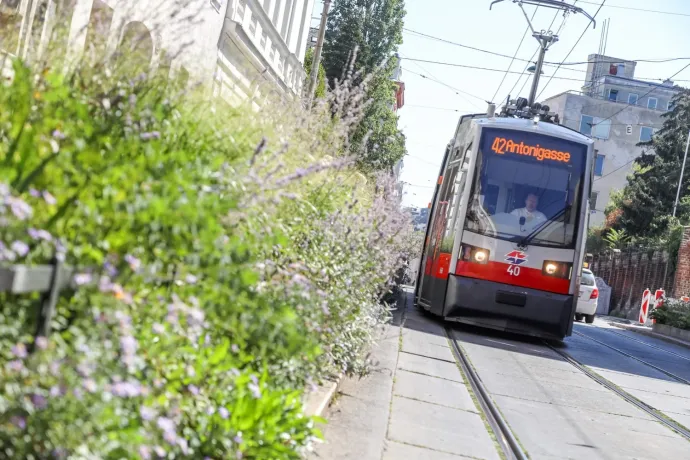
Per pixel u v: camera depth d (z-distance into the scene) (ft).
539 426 26.11
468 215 52.24
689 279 133.90
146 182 10.12
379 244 26.68
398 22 160.76
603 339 70.74
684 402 36.91
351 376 26.55
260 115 20.62
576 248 52.06
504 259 51.55
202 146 14.92
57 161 9.60
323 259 19.97
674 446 26.32
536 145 53.06
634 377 43.47
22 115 11.00
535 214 52.19
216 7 55.06
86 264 9.01
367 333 26.48
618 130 288.51
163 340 10.02
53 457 7.69
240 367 14.30
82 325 8.52
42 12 17.75
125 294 8.71
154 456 9.98
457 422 24.72
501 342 50.16
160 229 9.89
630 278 175.42
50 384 7.81
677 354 67.87
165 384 10.07
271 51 79.10
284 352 11.43
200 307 10.36
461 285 51.49
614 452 24.06
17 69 12.02
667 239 159.94
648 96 311.06
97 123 12.07
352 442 19.52
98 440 8.13
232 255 10.83
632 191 215.31
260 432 12.93
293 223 18.53
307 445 14.73
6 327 8.03
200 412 11.59
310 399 20.04
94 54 15.78
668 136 213.25
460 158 55.83
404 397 27.07
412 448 20.45
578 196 52.60
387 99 122.52
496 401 29.37
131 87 14.43
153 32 17.81
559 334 51.34
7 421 7.54
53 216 9.04
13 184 9.18
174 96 15.78
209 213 10.44
